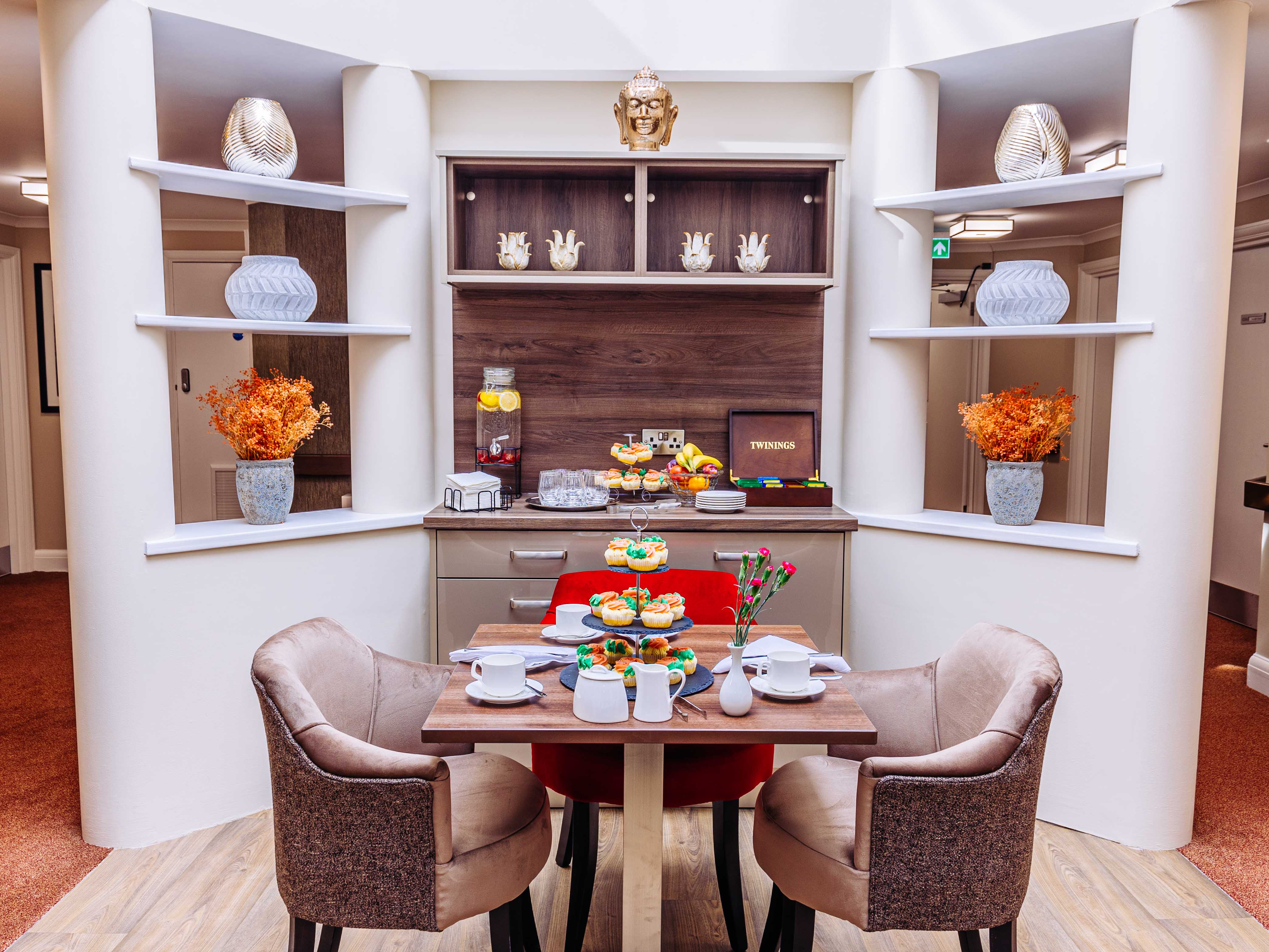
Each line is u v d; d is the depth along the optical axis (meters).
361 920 1.52
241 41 2.62
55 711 3.44
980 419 2.78
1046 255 5.91
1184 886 2.32
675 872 2.40
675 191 3.16
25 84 3.03
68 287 2.35
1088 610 2.54
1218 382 2.42
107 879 2.31
